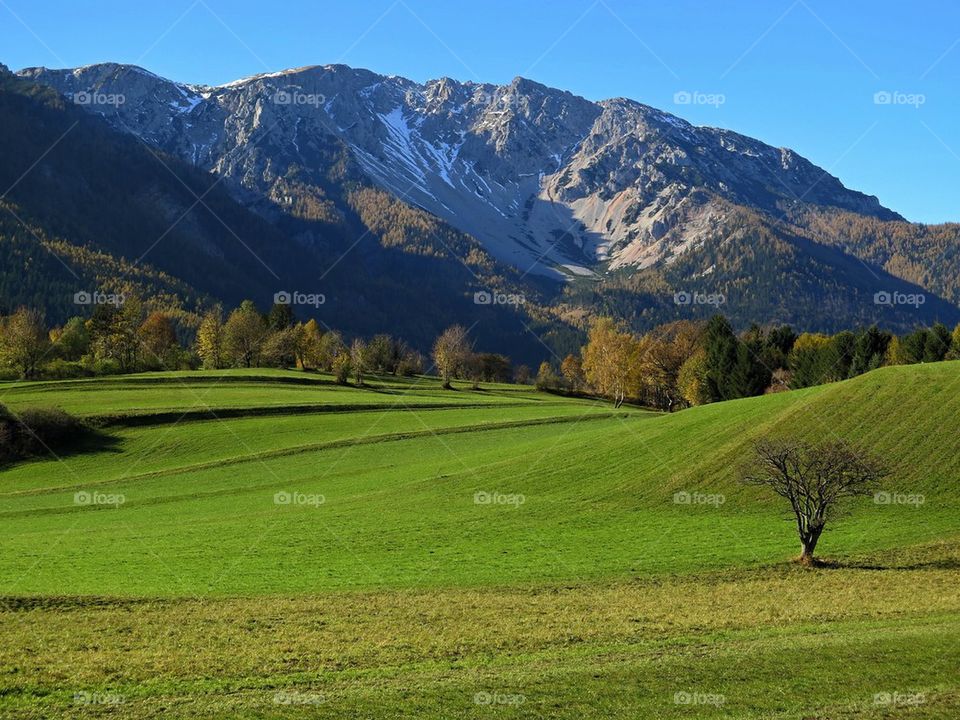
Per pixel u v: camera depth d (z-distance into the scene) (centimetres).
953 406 7438
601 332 16688
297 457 9750
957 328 13900
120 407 11206
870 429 7425
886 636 3444
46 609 4069
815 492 5316
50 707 2891
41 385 12606
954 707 2759
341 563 5281
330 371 17812
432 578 4888
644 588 4603
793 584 4581
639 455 8081
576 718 2761
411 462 9481
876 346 14488
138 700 2950
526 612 4084
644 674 3114
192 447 10062
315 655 3409
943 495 6291
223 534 6200
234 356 17425
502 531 6169
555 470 8025
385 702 2898
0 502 7825
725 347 14100
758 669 3136
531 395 16638
